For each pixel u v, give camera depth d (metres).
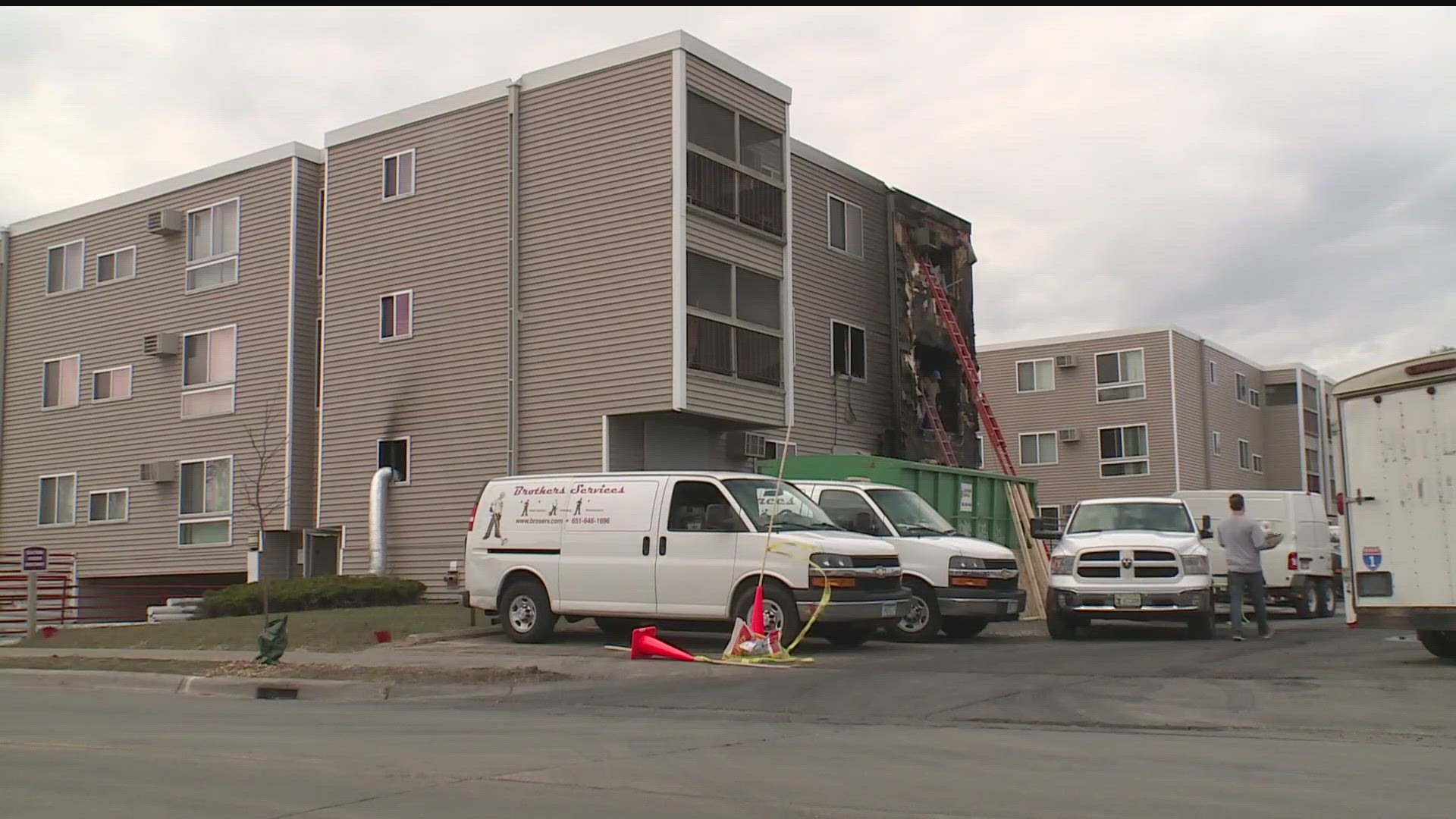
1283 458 57.88
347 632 18.91
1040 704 11.21
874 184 31.23
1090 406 51.09
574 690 13.11
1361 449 14.34
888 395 30.78
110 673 15.45
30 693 14.38
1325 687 11.94
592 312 23.83
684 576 15.84
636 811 7.11
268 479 28.45
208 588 29.88
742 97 24.88
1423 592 13.76
